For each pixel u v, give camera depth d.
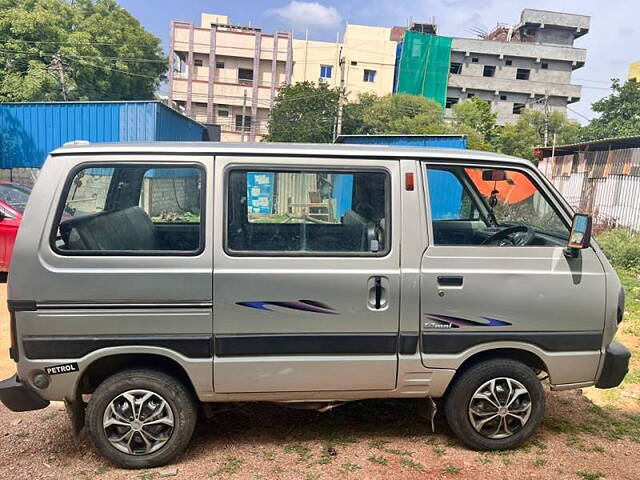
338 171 3.09
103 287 2.88
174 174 3.01
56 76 27.72
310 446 3.40
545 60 58.41
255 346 3.00
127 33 33.66
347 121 33.78
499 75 58.25
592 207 19.17
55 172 2.94
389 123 35.75
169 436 3.08
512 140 40.00
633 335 6.38
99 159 2.97
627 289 9.07
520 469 3.16
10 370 4.70
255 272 2.97
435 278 3.09
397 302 3.07
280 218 3.05
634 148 17.20
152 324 2.93
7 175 15.39
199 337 2.97
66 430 3.59
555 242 3.30
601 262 3.28
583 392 4.54
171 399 3.04
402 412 3.92
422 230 3.12
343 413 3.89
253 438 3.50
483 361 3.24
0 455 3.24
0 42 27.47
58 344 2.88
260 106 50.22
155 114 14.98
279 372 3.05
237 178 3.03
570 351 3.25
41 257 2.86
